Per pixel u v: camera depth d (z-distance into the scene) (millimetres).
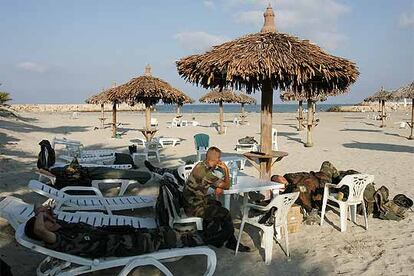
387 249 5363
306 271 4727
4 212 4770
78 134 22328
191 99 15211
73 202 6168
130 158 10562
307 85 7086
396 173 10477
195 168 5113
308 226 6297
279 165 11938
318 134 23656
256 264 4902
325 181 6730
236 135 22875
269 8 6477
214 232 5098
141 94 13086
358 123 35438
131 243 3938
